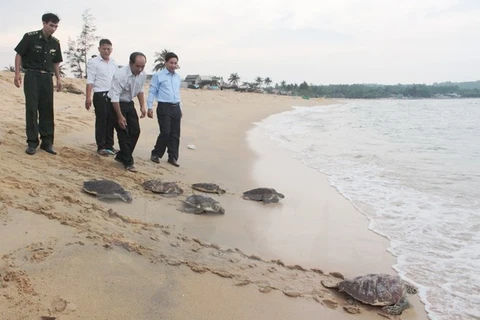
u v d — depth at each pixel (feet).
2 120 28.99
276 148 42.14
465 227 18.97
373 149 41.75
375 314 11.91
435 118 94.84
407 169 31.71
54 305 9.28
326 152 39.86
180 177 24.98
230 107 103.65
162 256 12.93
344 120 86.79
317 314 11.42
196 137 43.55
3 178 15.74
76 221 13.62
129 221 15.38
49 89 20.85
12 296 9.20
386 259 15.72
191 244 14.74
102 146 24.68
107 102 24.26
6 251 10.84
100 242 12.46
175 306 10.47
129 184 20.59
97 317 9.27
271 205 21.88
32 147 20.57
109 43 23.99
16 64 19.45
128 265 11.71
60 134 28.81
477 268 14.96
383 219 20.22
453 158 36.47
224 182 25.73
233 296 11.56
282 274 13.70
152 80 26.61
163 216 17.43
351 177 29.12
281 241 16.94
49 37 20.20
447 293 13.28
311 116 103.71
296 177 28.96
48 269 10.51
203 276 12.32
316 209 21.59
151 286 11.05
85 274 10.71
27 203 13.99
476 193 24.56
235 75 363.56
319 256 15.75
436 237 17.89
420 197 23.85
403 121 83.56
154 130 40.37
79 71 138.21
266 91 350.43
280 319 10.87
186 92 130.62
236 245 15.81
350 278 13.93
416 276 14.39
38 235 12.01
